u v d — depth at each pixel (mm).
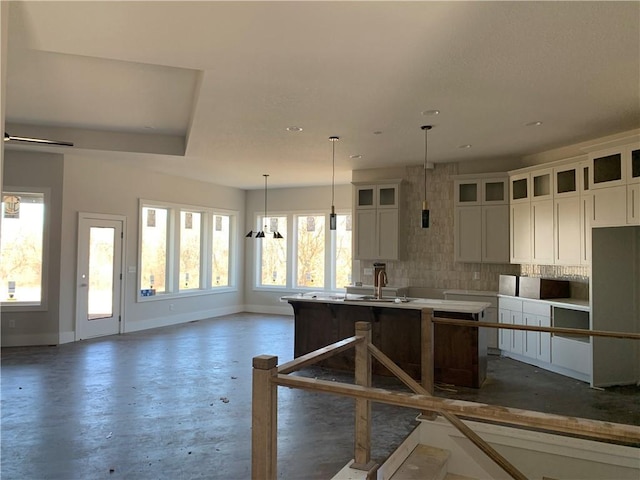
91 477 2857
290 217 10023
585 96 4031
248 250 10484
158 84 4426
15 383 4816
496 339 6328
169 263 8688
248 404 4223
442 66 3377
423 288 7207
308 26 2766
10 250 6684
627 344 4930
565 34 2863
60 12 2613
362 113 4551
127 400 4305
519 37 2908
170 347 6641
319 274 9727
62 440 3398
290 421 3832
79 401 4262
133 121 5777
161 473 2918
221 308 9875
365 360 2883
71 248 6910
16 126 5918
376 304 5082
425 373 3553
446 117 4664
